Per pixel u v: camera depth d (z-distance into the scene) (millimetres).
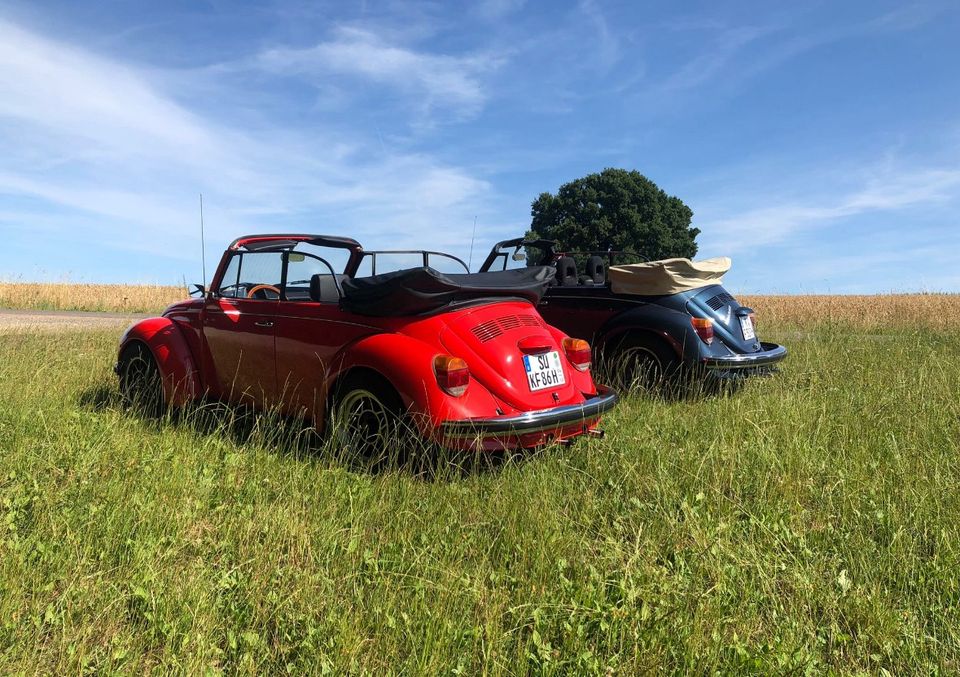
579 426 4355
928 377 6918
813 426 5039
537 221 49500
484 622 2414
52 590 2570
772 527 3344
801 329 15008
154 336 5445
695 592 2670
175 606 2438
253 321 4902
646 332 6621
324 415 4391
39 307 26891
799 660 2250
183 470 3811
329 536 3053
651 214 46406
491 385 3932
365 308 4191
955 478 4055
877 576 2902
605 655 2268
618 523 3373
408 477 3777
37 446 4184
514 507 3373
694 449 4410
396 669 2156
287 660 2217
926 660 2320
